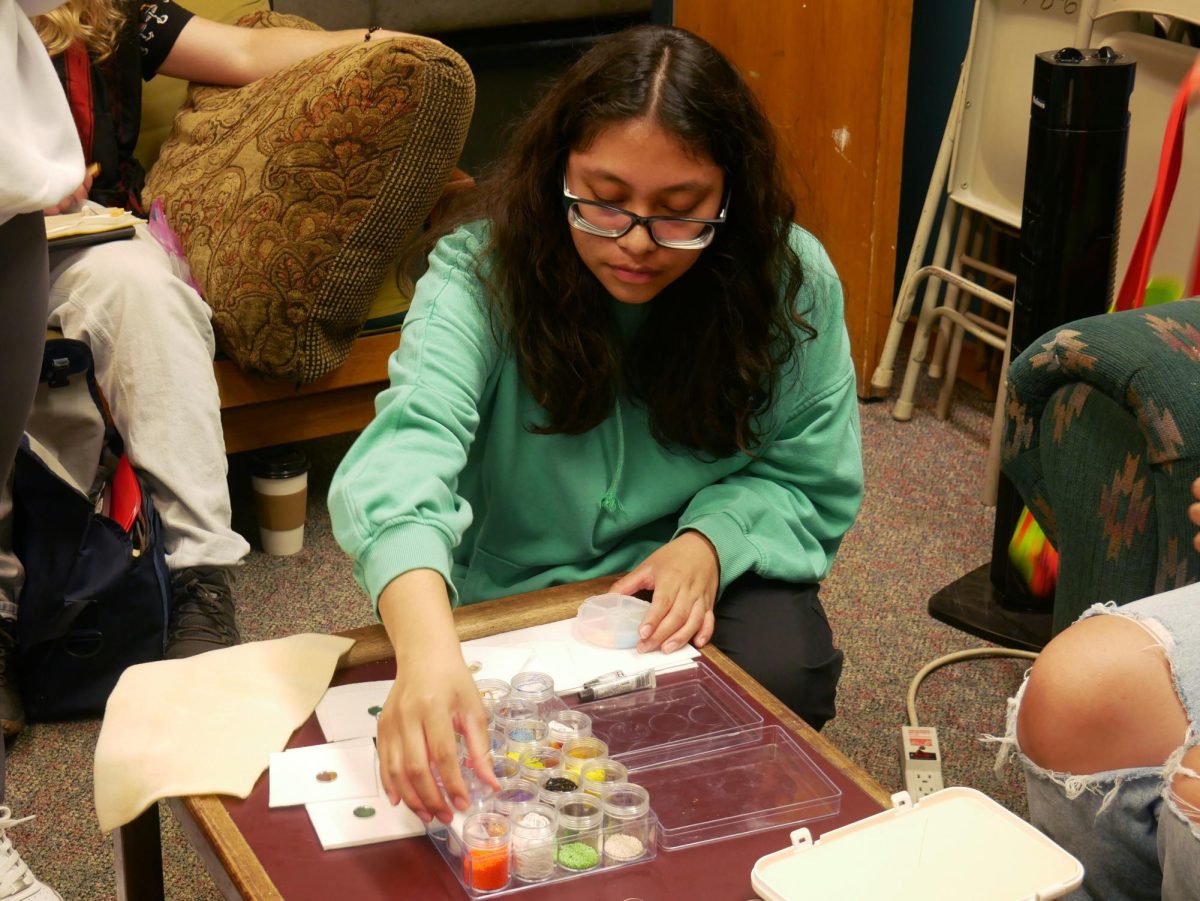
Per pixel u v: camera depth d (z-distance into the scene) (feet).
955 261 9.50
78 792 5.87
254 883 3.13
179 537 6.73
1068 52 6.33
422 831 3.34
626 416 4.79
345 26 15.93
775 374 4.65
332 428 8.11
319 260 7.28
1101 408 5.13
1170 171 6.96
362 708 3.81
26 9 3.99
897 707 6.52
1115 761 3.85
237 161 7.61
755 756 3.69
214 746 3.61
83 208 7.36
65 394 6.33
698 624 4.27
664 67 3.96
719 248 4.39
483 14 16.63
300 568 7.79
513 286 4.44
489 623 4.27
